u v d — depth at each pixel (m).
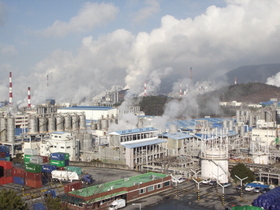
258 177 107.12
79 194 75.50
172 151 142.75
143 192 87.19
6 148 139.00
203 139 125.12
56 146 140.62
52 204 63.72
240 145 166.25
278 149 150.38
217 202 82.19
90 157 140.38
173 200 84.19
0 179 101.56
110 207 75.25
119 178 108.00
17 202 60.81
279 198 76.94
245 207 68.44
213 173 104.81
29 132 181.00
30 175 98.94
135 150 128.62
